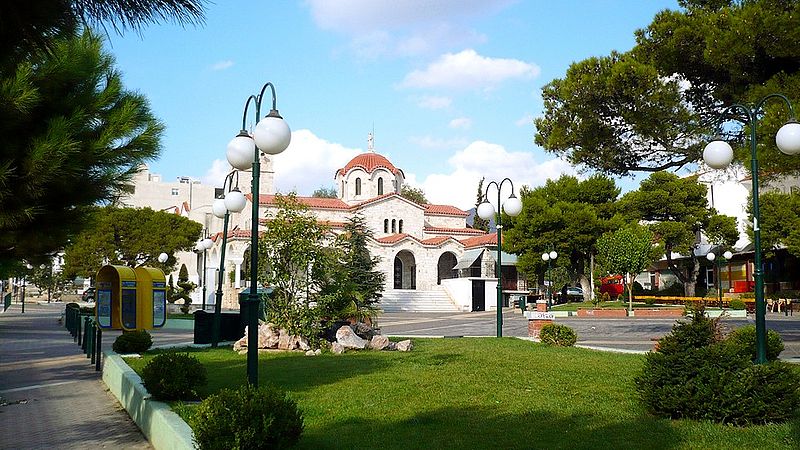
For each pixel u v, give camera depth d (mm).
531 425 7680
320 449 6848
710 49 16266
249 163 8461
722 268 49781
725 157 11039
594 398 9297
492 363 13430
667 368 7949
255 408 6082
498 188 21094
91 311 34344
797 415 7406
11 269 23672
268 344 16891
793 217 38188
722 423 7398
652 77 17141
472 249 57688
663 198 43594
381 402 9414
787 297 40062
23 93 9344
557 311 38281
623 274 38656
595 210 47156
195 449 6016
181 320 33500
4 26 4773
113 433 9391
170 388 9148
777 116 14422
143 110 12906
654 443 6684
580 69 18734
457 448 6777
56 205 11906
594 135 19297
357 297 18609
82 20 4934
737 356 7781
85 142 11547
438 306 50875
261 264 17391
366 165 61594
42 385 14297
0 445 8805
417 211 60406
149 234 48250
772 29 15211
